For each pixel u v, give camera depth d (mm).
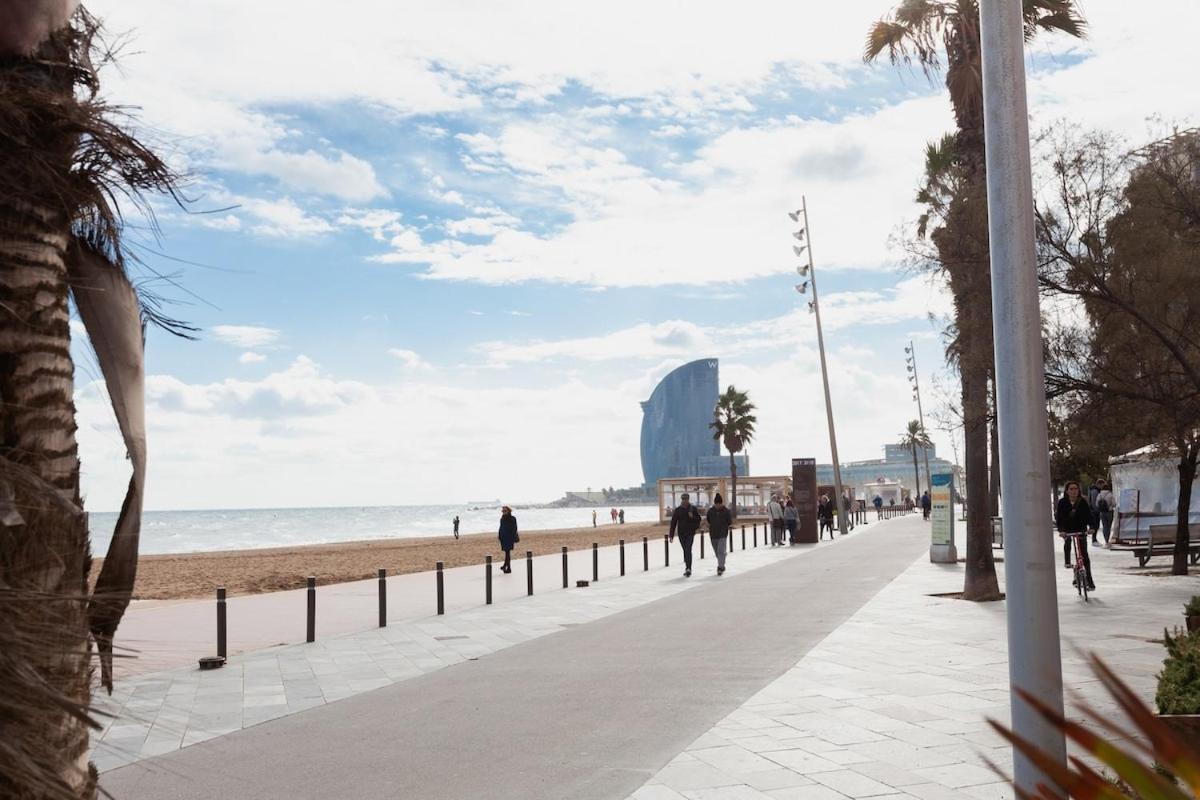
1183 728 3225
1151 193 12961
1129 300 13094
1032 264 5160
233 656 12461
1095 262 13227
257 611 18391
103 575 2439
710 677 9906
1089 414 14602
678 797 5844
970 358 14797
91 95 2510
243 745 7656
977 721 7555
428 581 24750
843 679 9445
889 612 14766
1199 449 18672
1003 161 5211
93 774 2301
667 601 17875
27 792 1906
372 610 18016
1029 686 4828
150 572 34219
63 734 2102
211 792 6348
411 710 8867
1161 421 14414
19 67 2359
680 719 8031
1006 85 5242
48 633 2016
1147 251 12805
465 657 11984
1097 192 13180
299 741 7754
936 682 9141
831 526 41656
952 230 14680
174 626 16031
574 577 24484
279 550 58156
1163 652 9930
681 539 23391
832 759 6570
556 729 7852
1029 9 16469
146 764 7086
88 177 2443
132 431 2555
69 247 2553
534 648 12547
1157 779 974
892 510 86875
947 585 18891
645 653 11680
